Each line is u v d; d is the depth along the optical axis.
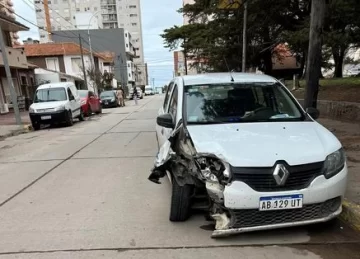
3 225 4.93
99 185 6.66
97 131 15.27
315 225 4.47
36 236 4.52
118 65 100.56
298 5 15.32
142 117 21.33
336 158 4.17
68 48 55.12
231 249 3.97
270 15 15.66
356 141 8.45
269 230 4.38
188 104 5.34
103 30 104.94
